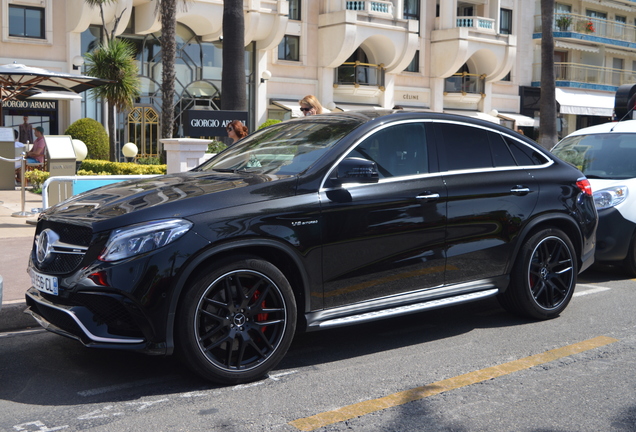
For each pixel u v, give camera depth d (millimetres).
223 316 4043
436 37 31531
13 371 4336
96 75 19219
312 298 4332
